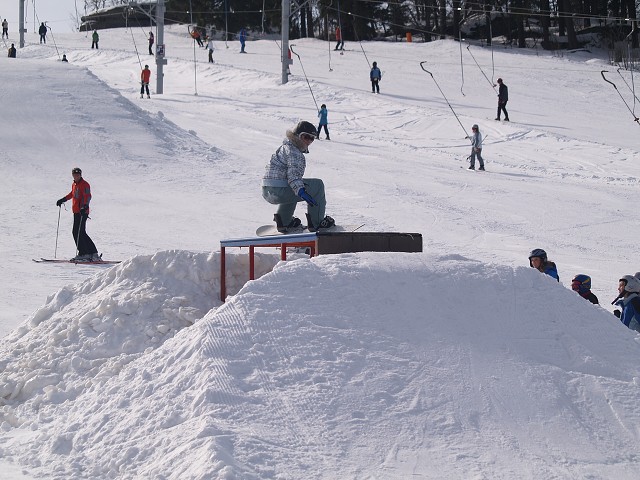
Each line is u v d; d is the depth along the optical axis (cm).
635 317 845
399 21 7406
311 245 787
